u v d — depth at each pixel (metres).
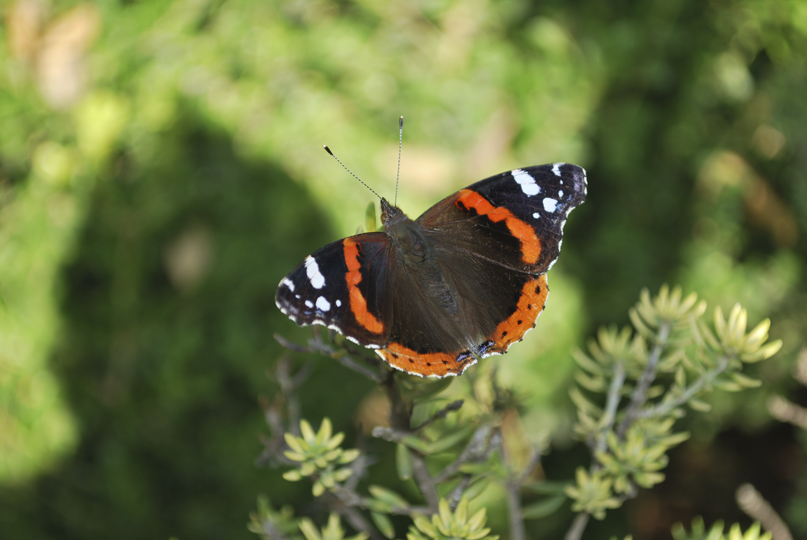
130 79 0.65
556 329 0.66
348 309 0.58
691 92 0.67
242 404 0.65
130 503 0.65
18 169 0.66
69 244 0.65
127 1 0.66
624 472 0.56
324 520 0.65
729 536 0.56
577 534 0.57
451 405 0.56
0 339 0.65
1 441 0.65
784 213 0.68
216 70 0.65
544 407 0.66
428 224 0.60
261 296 0.65
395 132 0.65
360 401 0.65
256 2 0.66
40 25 0.66
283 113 0.65
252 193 0.65
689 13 0.67
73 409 0.65
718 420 0.69
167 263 0.65
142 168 0.65
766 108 0.67
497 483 0.57
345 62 0.66
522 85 0.66
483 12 0.66
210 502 0.65
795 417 0.60
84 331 0.65
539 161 0.66
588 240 0.67
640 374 0.58
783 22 0.67
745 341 0.56
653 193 0.67
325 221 0.65
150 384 0.65
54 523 0.65
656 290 0.67
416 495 0.65
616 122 0.67
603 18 0.67
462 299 0.60
